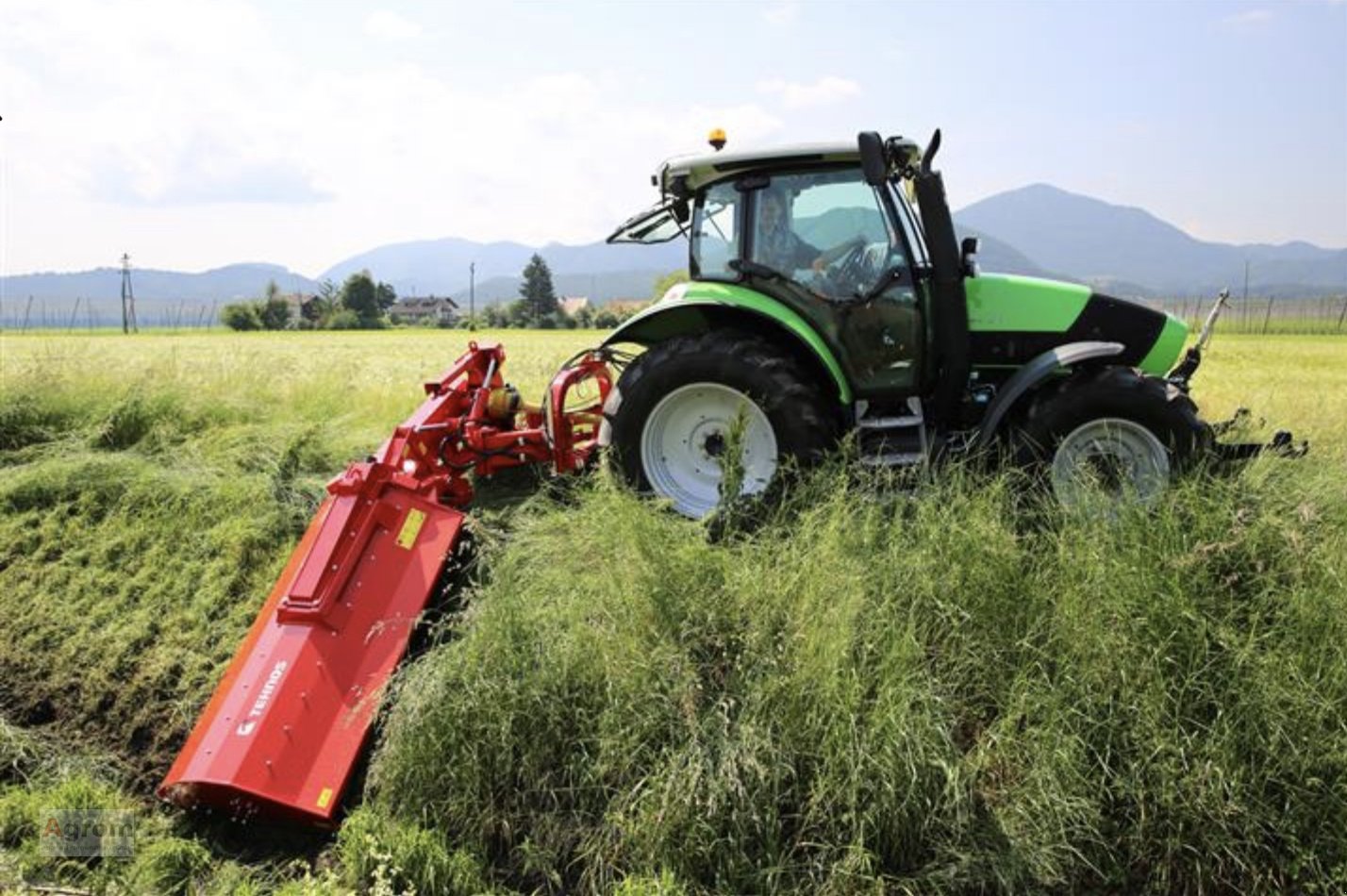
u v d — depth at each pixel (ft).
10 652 16.11
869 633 12.11
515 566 14.58
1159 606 12.14
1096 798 11.21
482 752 11.73
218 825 12.21
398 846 10.98
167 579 17.58
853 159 17.48
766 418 16.76
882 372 17.75
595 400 22.29
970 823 10.93
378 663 12.79
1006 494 14.88
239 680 12.42
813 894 10.56
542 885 11.16
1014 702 11.81
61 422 25.13
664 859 10.71
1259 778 11.23
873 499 14.30
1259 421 20.90
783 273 17.87
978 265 18.99
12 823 12.26
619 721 11.64
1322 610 12.01
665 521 14.32
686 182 18.26
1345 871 10.64
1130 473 16.16
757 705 11.49
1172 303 266.16
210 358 40.22
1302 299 273.75
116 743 14.30
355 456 22.43
